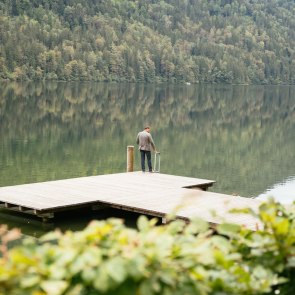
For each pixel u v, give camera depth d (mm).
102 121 43812
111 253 2678
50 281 2564
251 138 37188
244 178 22594
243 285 3092
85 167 23141
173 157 27875
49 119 43219
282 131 42188
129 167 16953
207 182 15266
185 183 14945
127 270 2572
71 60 103312
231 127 43750
